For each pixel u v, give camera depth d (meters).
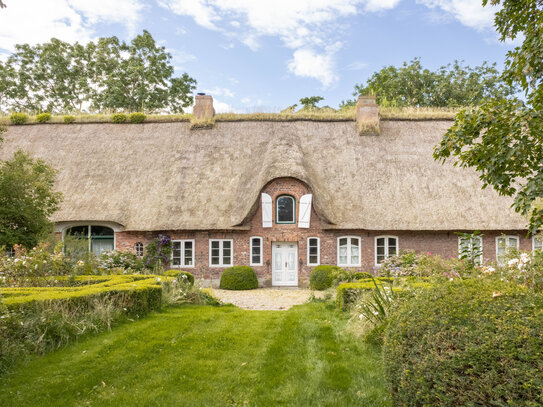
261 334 7.57
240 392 5.16
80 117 23.39
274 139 20.59
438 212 18.06
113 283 10.48
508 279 5.91
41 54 36.25
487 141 4.82
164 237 18.23
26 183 14.83
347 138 21.69
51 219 17.95
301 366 5.93
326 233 18.41
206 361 6.15
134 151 21.33
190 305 11.08
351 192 19.02
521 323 3.22
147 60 36.38
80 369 5.75
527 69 4.51
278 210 18.70
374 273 16.47
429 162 20.09
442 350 3.45
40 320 6.71
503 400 3.02
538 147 4.60
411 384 3.65
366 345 6.70
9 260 10.82
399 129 22.17
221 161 20.59
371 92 22.75
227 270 17.45
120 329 7.71
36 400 4.85
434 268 9.08
